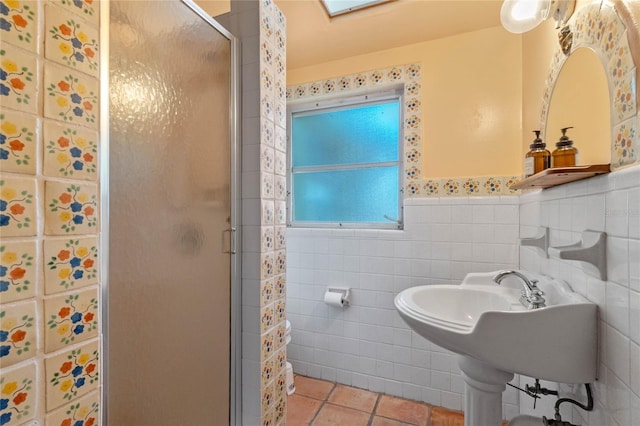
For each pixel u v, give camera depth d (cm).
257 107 115
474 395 109
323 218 220
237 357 115
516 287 140
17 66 43
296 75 217
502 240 166
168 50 87
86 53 52
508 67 166
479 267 170
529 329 84
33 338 44
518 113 164
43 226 45
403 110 195
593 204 82
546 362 83
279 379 127
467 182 173
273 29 125
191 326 95
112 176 71
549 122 122
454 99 177
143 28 79
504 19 112
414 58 186
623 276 68
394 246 187
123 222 73
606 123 78
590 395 83
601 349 78
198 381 97
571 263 97
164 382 85
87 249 51
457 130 176
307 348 208
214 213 105
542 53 131
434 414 170
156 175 83
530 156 111
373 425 162
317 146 222
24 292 43
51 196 47
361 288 195
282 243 130
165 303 85
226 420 110
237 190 116
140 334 78
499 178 167
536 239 118
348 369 198
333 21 166
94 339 52
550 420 97
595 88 84
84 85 52
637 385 63
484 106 170
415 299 127
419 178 183
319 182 221
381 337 190
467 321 131
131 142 75
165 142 85
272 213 122
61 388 47
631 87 67
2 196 41
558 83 112
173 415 88
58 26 48
